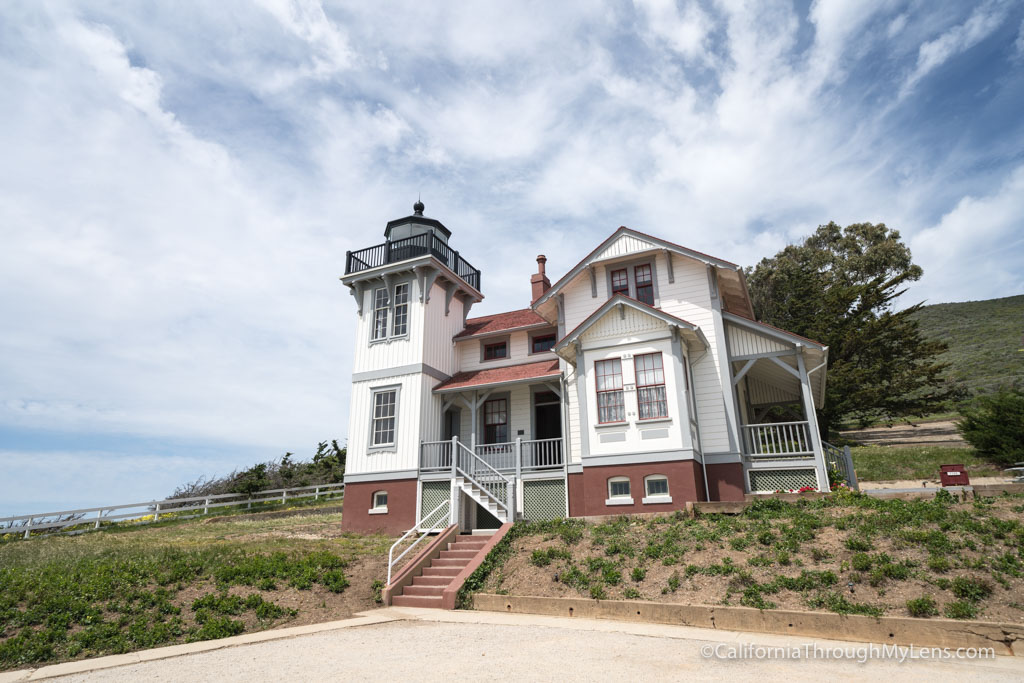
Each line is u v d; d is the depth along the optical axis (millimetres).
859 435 32219
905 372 31547
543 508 17688
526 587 11828
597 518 14281
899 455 24000
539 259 23609
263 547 15305
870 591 9203
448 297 23516
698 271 17984
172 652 8898
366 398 21781
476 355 23344
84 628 9711
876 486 20094
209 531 20328
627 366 16406
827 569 9977
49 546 15414
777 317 39312
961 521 10656
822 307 35125
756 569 10430
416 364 21156
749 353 17062
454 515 17359
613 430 16109
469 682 6566
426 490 19531
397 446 20500
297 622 10922
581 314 19359
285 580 12672
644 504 15242
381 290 23125
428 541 16578
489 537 16203
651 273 18672
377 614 11523
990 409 21172
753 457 16578
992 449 20609
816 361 16891
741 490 15805
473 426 20156
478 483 17469
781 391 21203
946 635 7949
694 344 17062
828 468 16734
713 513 13391
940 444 25109
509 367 22156
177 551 13945
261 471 33000
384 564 14367
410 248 22984
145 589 11344
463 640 8883
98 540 17844
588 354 16969
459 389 20672
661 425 15602
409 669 7230
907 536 10328
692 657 7449
